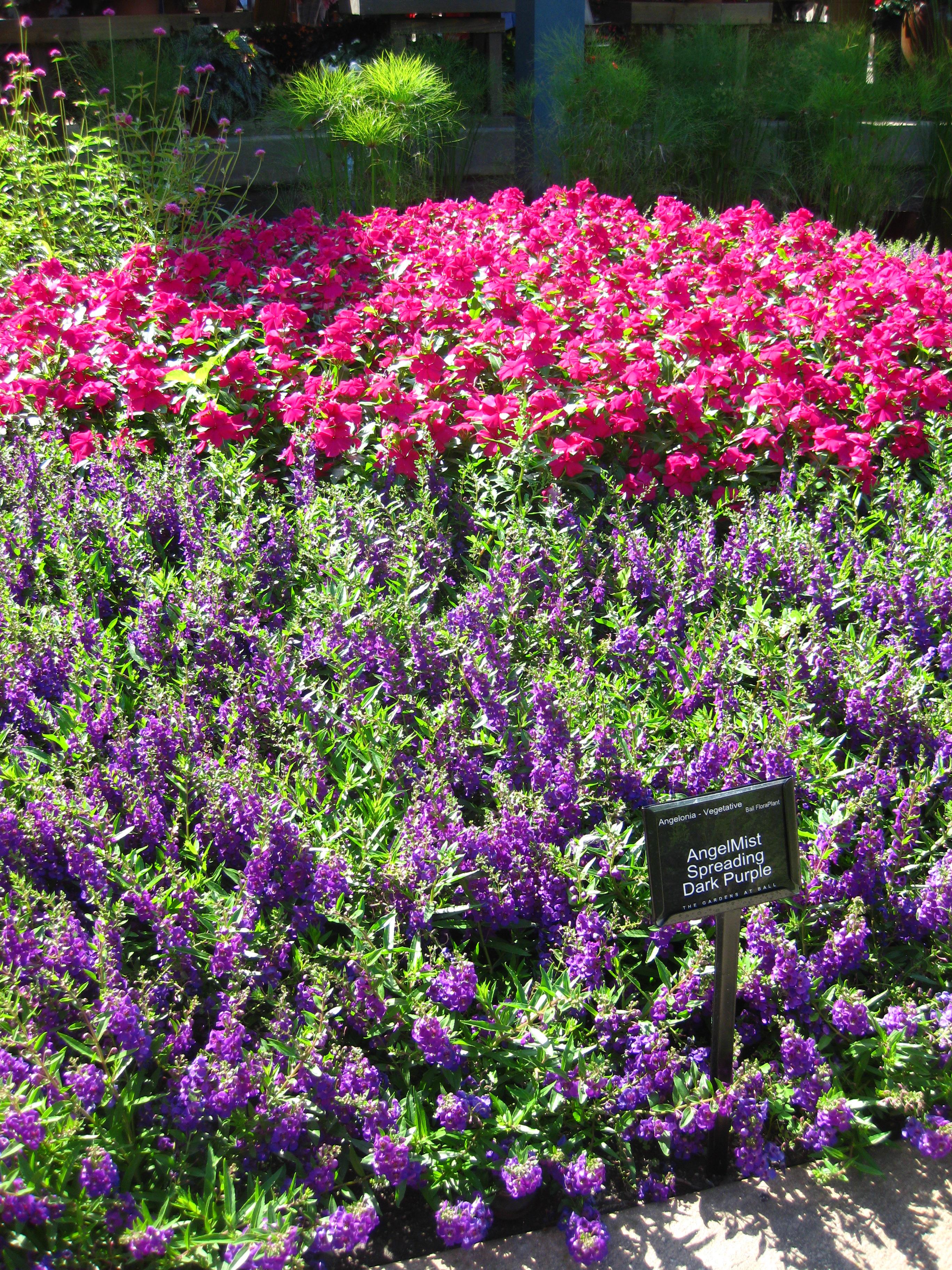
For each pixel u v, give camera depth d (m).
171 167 6.99
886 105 9.31
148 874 2.73
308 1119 2.26
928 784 2.82
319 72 8.62
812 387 4.72
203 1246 2.08
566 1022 2.49
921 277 5.71
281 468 4.91
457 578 4.16
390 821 2.88
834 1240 2.28
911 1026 2.43
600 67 8.91
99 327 4.99
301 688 3.25
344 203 8.74
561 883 2.68
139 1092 2.32
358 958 2.40
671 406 4.49
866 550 4.12
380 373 5.12
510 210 7.04
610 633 3.95
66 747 3.05
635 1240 2.29
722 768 2.94
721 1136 2.36
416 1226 2.31
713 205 9.67
